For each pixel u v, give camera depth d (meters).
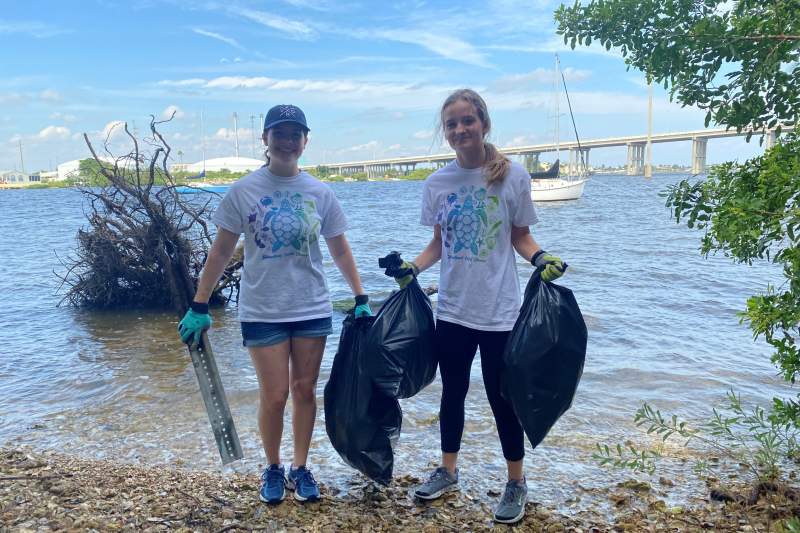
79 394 5.96
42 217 36.94
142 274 10.36
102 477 3.77
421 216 3.39
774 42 2.69
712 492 3.54
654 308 9.66
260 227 3.08
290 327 3.21
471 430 4.74
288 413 5.09
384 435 3.21
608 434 4.68
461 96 3.09
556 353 2.97
